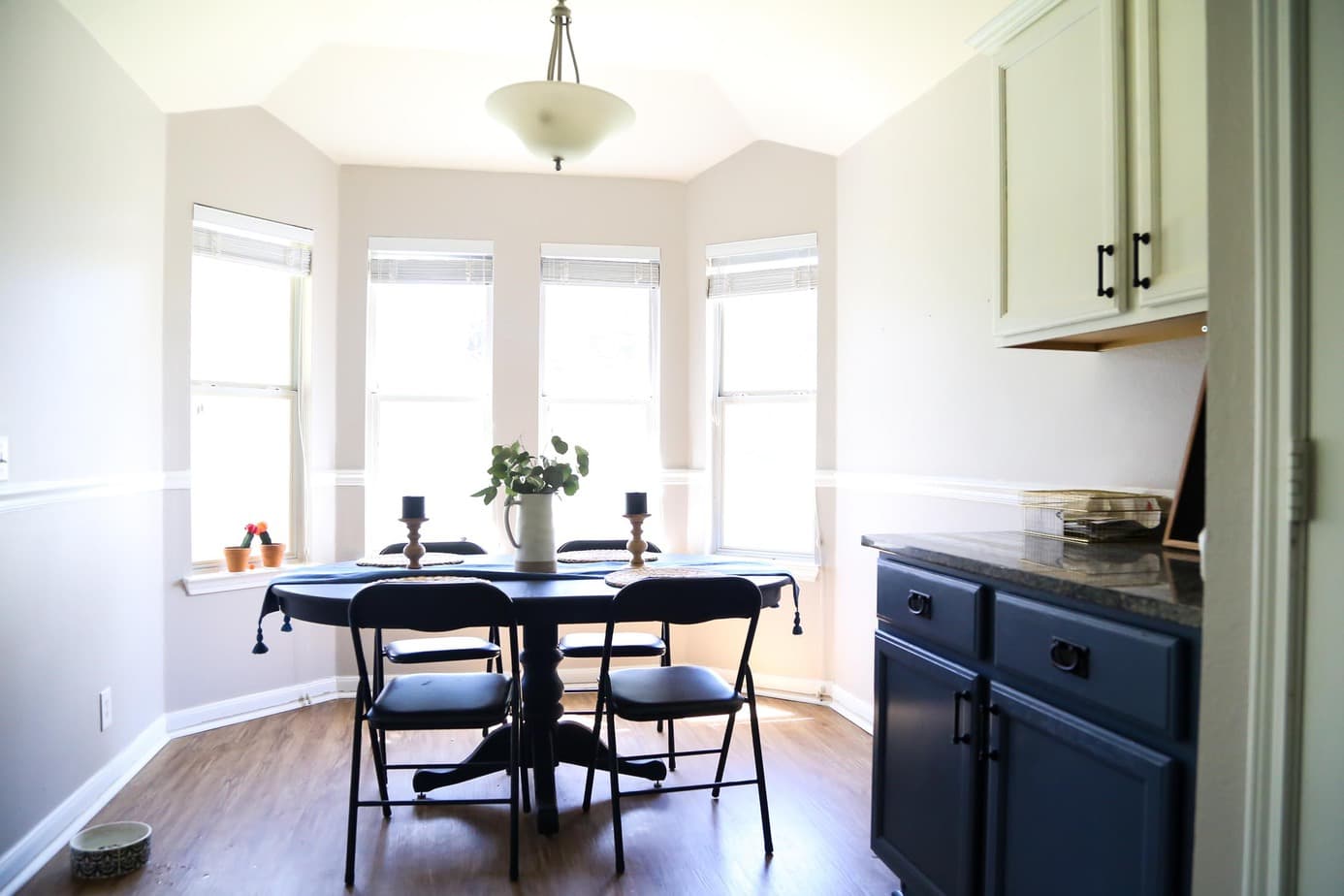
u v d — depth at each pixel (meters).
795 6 3.06
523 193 4.38
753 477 4.33
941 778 1.91
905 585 2.09
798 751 3.39
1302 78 1.12
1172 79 1.72
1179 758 1.29
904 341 3.44
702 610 2.45
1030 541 2.13
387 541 4.29
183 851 2.53
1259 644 1.16
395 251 4.29
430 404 4.34
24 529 2.40
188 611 3.59
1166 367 2.15
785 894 2.29
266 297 4.01
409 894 2.29
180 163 3.57
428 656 3.10
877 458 3.65
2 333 2.30
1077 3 1.94
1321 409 1.10
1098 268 1.89
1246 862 1.17
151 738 3.35
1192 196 1.68
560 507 4.42
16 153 2.37
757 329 4.34
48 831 2.52
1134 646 1.37
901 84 3.29
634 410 4.49
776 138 4.14
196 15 3.00
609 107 2.55
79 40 2.76
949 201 3.12
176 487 3.54
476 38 3.50
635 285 4.46
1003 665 1.71
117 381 3.07
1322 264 1.10
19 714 2.37
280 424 4.06
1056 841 1.56
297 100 3.85
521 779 3.01
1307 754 1.11
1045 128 2.06
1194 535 1.92
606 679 2.51
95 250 2.89
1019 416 2.72
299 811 2.82
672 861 2.48
